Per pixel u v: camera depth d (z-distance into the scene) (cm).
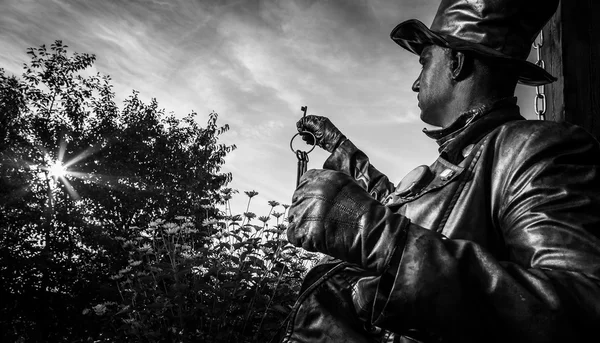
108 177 2236
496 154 103
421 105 123
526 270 80
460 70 114
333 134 178
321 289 107
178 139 2545
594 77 208
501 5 113
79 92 2538
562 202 89
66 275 1722
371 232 83
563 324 74
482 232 100
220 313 387
